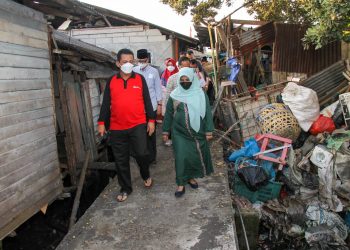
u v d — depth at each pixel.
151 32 13.65
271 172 5.24
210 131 4.30
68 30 13.88
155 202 4.43
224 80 9.30
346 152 5.26
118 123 4.17
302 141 6.58
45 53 4.93
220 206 4.23
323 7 5.77
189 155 4.30
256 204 5.11
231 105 7.10
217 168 5.57
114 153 4.34
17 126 4.14
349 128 6.27
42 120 4.75
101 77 8.26
